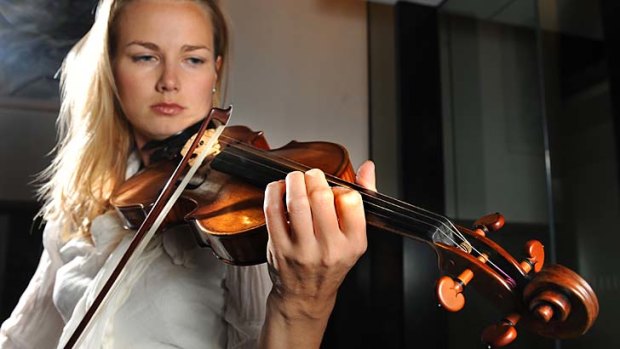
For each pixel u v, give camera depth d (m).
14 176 1.82
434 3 2.17
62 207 1.02
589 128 1.88
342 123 2.15
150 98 0.96
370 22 2.23
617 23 1.91
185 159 0.79
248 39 2.10
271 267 0.63
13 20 1.80
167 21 0.97
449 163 2.08
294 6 2.18
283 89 2.11
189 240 0.82
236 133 1.00
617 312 1.78
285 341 0.65
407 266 1.98
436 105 2.12
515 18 2.08
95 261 0.88
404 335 1.94
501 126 2.07
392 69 2.20
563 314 0.53
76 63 1.09
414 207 0.68
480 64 2.13
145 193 0.87
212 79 1.02
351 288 1.97
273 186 0.60
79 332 0.69
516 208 2.01
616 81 1.91
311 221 0.58
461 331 1.92
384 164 2.13
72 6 1.83
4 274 1.81
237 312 0.79
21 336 1.02
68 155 1.04
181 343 0.78
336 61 2.19
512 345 1.86
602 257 1.81
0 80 1.81
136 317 0.79
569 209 1.82
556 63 1.90
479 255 0.64
